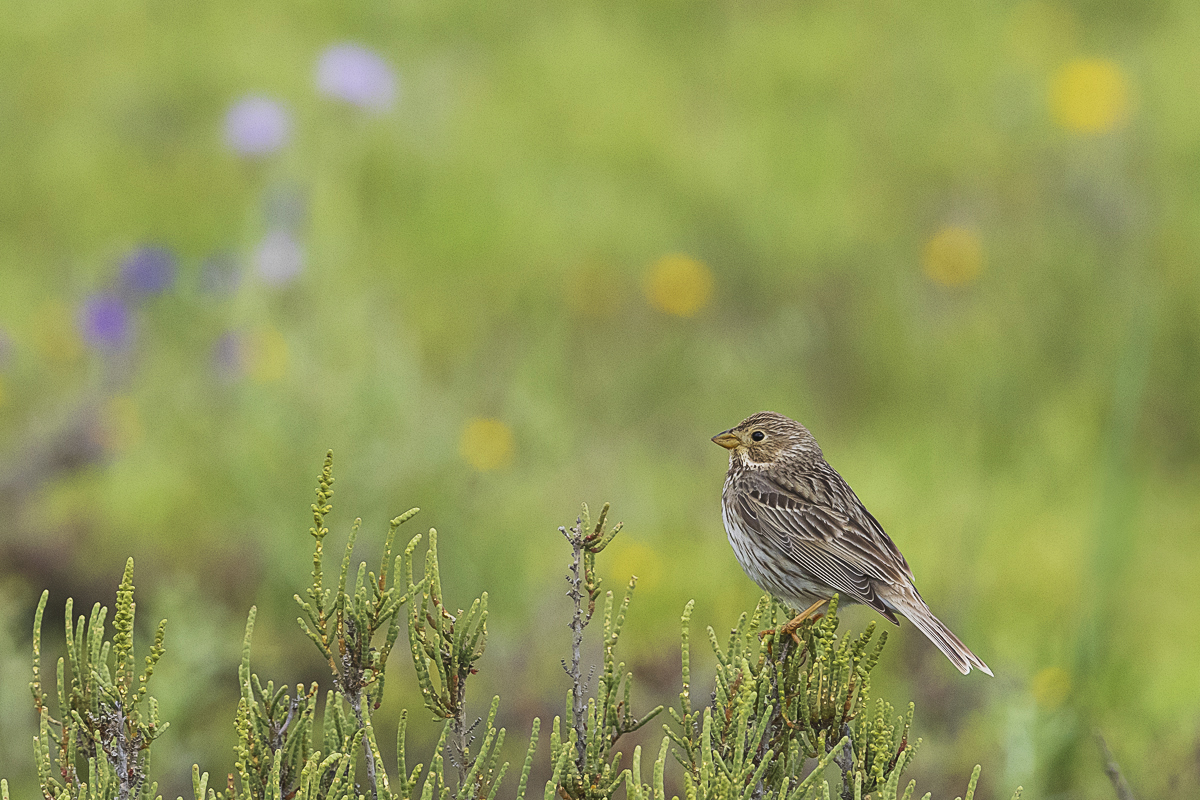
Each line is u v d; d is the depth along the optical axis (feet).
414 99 65.16
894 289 51.26
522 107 66.39
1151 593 37.60
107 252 53.01
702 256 54.19
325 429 36.04
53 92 67.36
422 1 74.95
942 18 74.13
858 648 17.02
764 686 16.88
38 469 39.06
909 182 59.57
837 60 70.08
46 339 46.98
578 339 49.42
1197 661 34.50
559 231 55.21
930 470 41.47
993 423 44.78
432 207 55.83
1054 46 70.59
